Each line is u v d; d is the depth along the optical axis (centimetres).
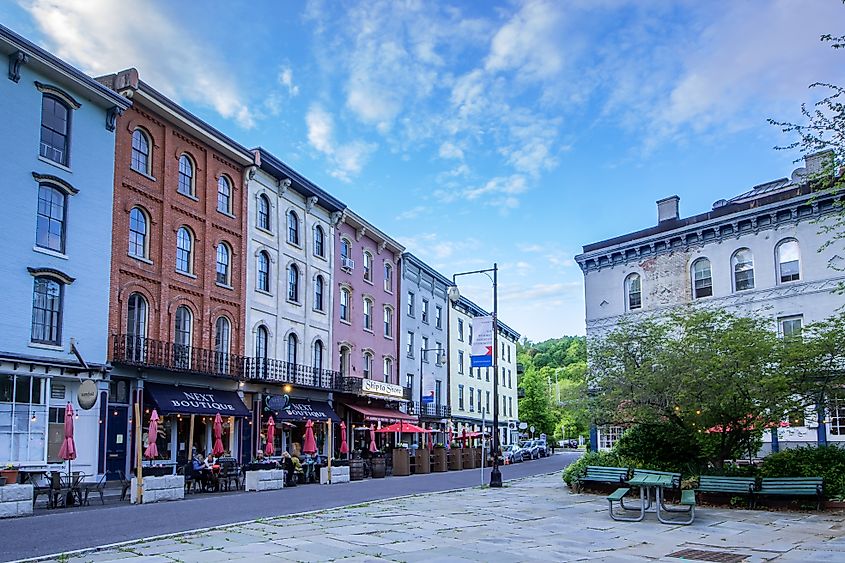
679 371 1978
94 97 2441
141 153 2681
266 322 3316
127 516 1522
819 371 1903
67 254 2317
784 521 1576
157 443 2636
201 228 2939
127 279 2550
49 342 2238
